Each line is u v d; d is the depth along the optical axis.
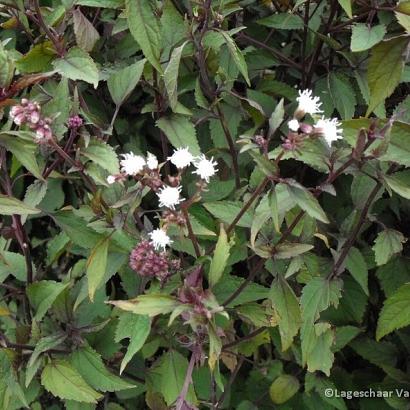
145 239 0.46
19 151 0.45
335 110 0.57
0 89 0.44
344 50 0.54
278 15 0.54
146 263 0.45
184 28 0.49
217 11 0.50
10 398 0.50
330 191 0.44
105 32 0.57
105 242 0.46
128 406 0.59
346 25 0.52
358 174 0.49
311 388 0.56
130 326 0.46
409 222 0.56
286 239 0.48
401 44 0.47
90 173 0.46
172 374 0.49
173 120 0.50
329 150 0.44
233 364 0.54
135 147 0.55
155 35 0.45
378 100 0.48
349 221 0.52
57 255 0.53
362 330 0.54
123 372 0.54
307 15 0.53
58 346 0.50
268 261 0.48
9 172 0.59
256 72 0.56
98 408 0.57
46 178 0.48
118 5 0.49
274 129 0.43
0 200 0.44
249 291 0.48
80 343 0.50
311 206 0.42
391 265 0.54
